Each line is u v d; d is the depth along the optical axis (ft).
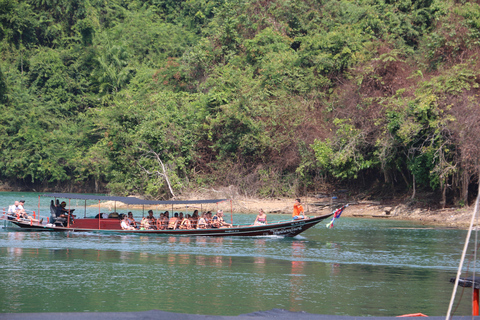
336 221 313.53
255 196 406.41
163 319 65.72
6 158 602.85
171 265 153.58
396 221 312.71
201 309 102.47
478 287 73.15
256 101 417.90
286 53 453.17
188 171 430.20
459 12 335.88
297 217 233.96
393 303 110.11
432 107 294.66
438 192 347.36
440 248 194.29
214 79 452.35
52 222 241.35
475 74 296.71
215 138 435.53
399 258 170.30
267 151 418.72
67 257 164.86
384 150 321.52
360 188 399.44
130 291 117.80
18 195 526.57
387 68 350.02
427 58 350.02
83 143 633.20
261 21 516.32
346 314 100.12
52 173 608.19
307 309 103.65
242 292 118.52
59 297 110.52
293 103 411.13
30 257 163.43
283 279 134.72
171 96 472.44
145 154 429.38
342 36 406.82
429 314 101.86
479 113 279.08
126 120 448.65
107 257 166.30
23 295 111.75
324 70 413.39
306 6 529.86
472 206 313.12
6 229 243.81
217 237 227.81
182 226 236.63
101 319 63.62
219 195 400.88
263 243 207.51
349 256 174.09
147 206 398.01
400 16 419.13
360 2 492.13
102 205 407.64
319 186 410.93
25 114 633.20
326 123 400.47
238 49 517.55
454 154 303.68
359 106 348.79
